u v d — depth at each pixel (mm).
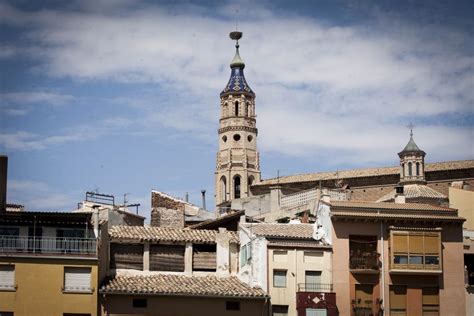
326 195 98250
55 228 75438
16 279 72688
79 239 74312
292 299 77812
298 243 79625
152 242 79125
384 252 80312
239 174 185875
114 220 92125
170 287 75688
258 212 119875
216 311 75938
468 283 85812
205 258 80562
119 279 76625
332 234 79875
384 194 143000
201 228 88062
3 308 72250
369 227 80562
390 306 79688
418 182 137625
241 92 190375
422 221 81062
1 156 79250
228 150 187875
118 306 74312
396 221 80812
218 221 88188
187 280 78188
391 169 144875
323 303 77438
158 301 75000
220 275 80375
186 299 75562
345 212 80312
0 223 75062
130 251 78812
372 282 79688
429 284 80562
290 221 94375
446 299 80625
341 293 78875
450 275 81062
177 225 97875
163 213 97812
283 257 78562
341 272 79250
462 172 139875
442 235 81500
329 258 79312
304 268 78688
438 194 130000
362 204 81938
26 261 73000
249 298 76312
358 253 80000
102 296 73938
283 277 78250
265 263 78000
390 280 80000
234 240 81938
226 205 125188
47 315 72438
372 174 144875
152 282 76625
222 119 190500
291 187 152500
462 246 81812
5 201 79250
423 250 80500
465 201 103375
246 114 189750
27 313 72375
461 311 80625
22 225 75250
